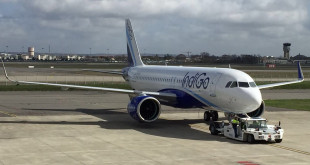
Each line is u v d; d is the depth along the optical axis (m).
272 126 29.03
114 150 24.23
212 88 31.56
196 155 23.23
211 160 22.03
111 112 43.44
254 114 34.50
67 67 183.88
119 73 52.16
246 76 30.55
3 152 23.31
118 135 29.56
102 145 25.69
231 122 28.72
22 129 31.53
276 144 27.00
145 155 23.00
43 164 20.66
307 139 28.97
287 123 36.84
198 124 35.78
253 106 29.08
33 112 42.22
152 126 34.31
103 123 35.59
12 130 30.98
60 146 25.22
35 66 195.25
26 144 25.70
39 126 33.16
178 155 23.16
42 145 25.44
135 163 21.11
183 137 29.20
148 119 33.38
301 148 25.78
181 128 33.44
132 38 51.53
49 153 23.20
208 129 33.16
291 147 26.06
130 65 52.62
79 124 34.69
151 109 34.38
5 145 25.28
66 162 21.12
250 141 27.05
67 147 24.94
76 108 46.44
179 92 36.06
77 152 23.55
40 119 37.28
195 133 31.08
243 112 29.78
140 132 31.12
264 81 96.38
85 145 25.64
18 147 24.75
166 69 41.53
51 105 48.88
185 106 36.00
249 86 29.69
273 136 27.02
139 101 32.69
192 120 38.12
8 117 38.22
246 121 27.88
